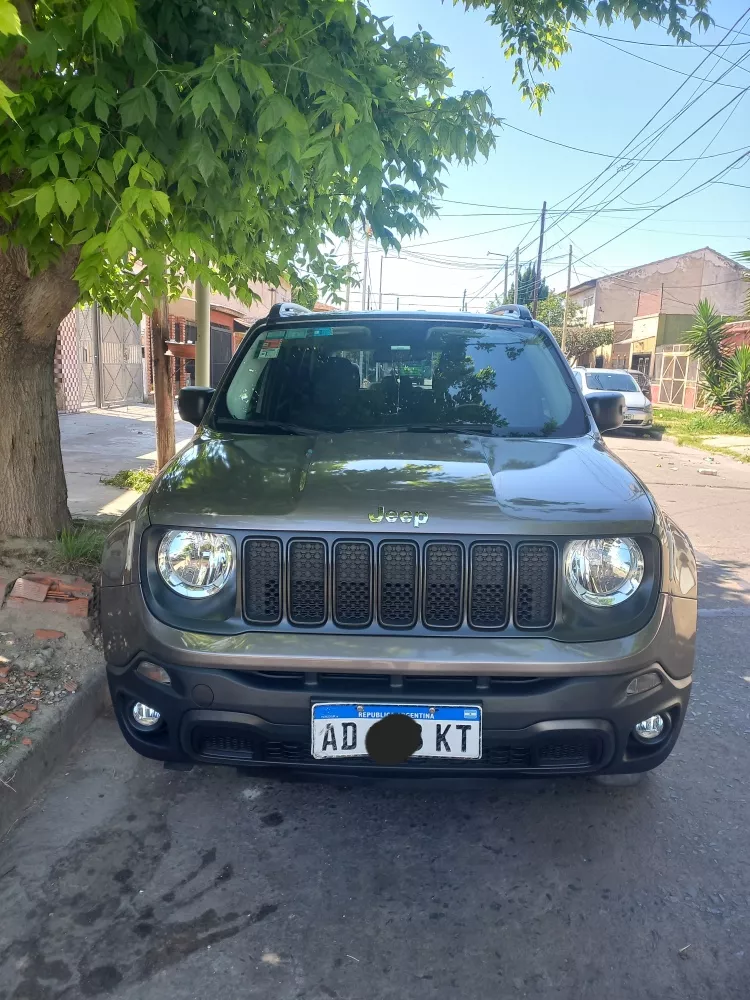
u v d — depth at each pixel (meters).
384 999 2.08
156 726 2.55
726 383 21.78
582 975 2.17
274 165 2.99
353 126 2.89
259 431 3.43
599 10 4.94
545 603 2.39
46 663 3.64
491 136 3.76
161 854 2.64
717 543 7.67
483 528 2.36
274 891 2.48
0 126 3.04
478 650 2.30
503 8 5.11
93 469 9.07
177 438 12.82
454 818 2.91
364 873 2.59
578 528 2.38
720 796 3.12
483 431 3.39
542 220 37.03
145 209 2.81
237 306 22.88
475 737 2.29
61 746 3.20
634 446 17.06
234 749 2.47
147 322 19.78
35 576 4.02
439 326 3.96
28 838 2.70
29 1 2.88
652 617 2.41
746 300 22.89
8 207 3.24
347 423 3.47
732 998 2.10
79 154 2.95
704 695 4.09
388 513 2.39
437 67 4.23
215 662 2.31
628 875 2.61
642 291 52.31
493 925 2.36
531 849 2.73
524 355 3.83
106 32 2.57
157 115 3.11
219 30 3.27
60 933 2.27
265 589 2.40
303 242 5.20
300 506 2.43
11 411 4.40
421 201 4.43
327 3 3.09
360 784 2.53
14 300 4.19
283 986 2.11
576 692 2.29
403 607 2.38
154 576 2.48
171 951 2.21
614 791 3.12
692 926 2.37
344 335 3.88
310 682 2.33
